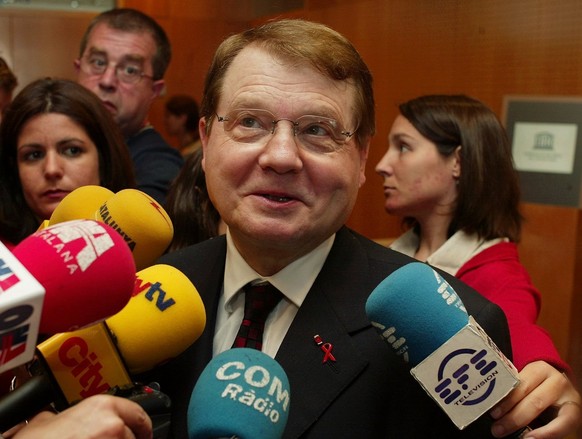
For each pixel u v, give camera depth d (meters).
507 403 1.02
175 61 4.84
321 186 1.07
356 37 3.40
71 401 0.90
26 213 2.01
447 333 0.95
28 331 0.73
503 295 1.83
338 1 3.38
